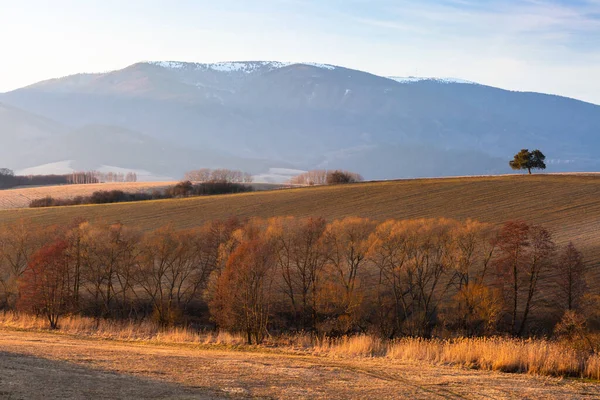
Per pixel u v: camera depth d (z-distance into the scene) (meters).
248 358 21.48
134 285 74.44
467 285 61.12
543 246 61.84
